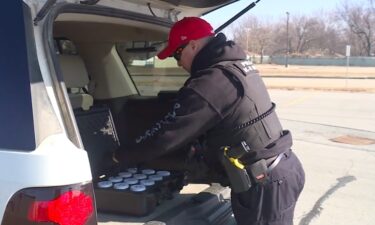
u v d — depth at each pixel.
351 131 11.37
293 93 23.77
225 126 2.58
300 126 12.08
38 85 1.87
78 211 1.88
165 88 3.67
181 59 2.76
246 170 2.61
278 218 2.69
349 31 94.44
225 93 2.50
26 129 1.84
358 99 20.44
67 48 3.68
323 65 77.00
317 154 8.55
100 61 3.88
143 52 3.75
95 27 3.34
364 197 5.99
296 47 100.31
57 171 1.83
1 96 1.88
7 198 1.86
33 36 1.90
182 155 3.15
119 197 2.61
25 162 1.84
